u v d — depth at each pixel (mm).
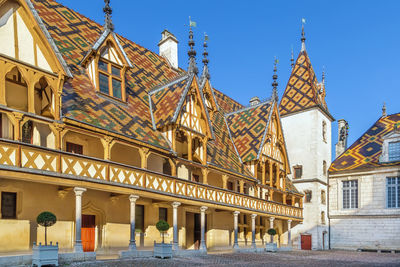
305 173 33156
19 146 11227
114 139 14562
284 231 32188
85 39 19016
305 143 33750
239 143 26406
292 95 36000
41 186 13594
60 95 13023
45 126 13844
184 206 19922
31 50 12562
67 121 12867
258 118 27203
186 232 21766
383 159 32000
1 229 12234
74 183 12766
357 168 32875
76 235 12773
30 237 13016
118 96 17703
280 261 17344
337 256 23078
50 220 11273
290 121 35094
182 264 13695
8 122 12898
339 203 33500
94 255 13047
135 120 17219
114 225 16250
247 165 25344
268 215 25250
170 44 27594
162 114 18625
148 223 18031
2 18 11969
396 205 30672
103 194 15906
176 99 18812
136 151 17766
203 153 20000
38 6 18344
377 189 31719
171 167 17750
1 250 12125
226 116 29656
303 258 20078
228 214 24516
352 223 32500
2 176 10789
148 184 15789
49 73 12750
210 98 24859
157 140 17156
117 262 12852
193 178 21250
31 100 12180
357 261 19453
